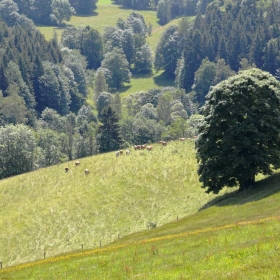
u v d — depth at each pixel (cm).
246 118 8388
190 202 10012
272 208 6481
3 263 8962
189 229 6575
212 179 8862
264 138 8362
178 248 4372
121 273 3778
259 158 8306
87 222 10156
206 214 7806
